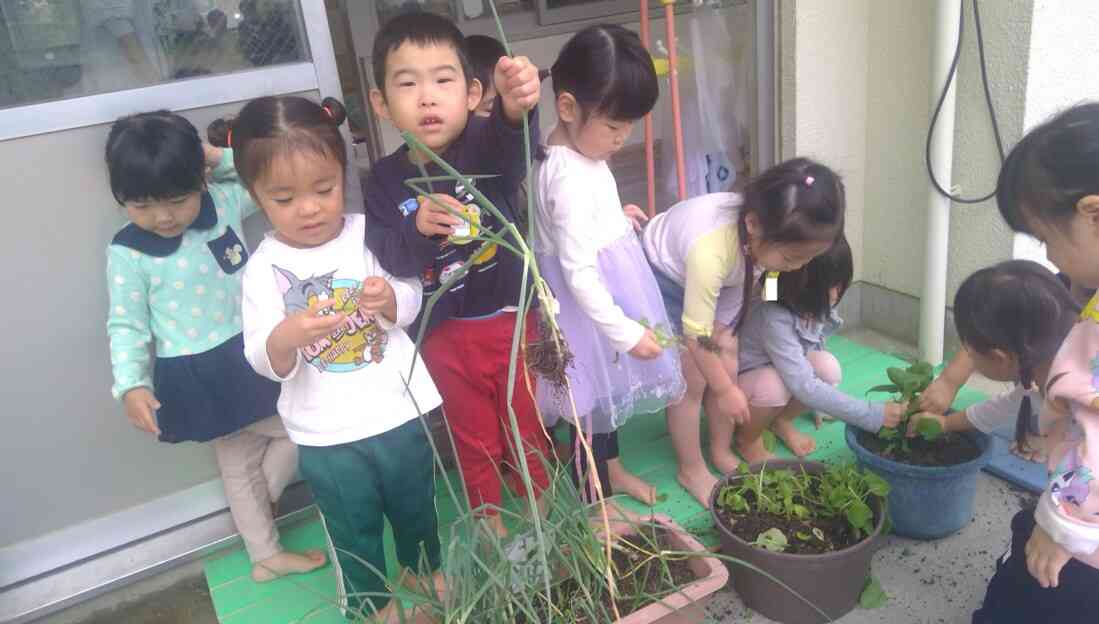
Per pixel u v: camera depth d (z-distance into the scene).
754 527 1.67
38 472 1.83
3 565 1.84
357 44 3.63
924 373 1.86
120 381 1.63
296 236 1.46
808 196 1.53
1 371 1.74
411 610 1.54
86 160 1.72
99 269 1.78
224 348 1.75
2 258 1.69
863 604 1.67
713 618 1.67
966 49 2.29
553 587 1.35
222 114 1.83
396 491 1.59
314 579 1.90
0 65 1.63
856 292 2.85
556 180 1.64
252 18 1.82
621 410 1.82
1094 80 2.30
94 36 1.69
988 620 1.48
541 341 1.24
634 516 1.60
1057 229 1.17
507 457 1.93
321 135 1.38
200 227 1.73
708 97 3.12
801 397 1.91
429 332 1.76
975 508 1.93
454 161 1.61
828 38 2.52
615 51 1.56
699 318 1.73
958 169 2.41
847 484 1.67
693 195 3.21
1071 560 1.32
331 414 1.51
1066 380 1.19
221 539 2.04
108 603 1.97
